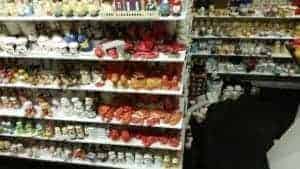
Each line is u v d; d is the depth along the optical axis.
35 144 3.62
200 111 4.19
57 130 3.40
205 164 3.46
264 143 3.47
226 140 3.56
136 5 2.62
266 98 4.64
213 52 5.04
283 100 4.56
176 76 2.94
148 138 3.21
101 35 3.00
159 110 3.13
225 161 3.34
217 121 3.84
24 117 3.41
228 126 3.75
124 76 2.98
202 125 3.88
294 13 4.54
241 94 4.76
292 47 2.99
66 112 3.30
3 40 3.03
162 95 3.12
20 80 3.21
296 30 4.73
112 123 3.19
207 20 4.93
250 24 4.83
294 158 2.89
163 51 2.78
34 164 3.81
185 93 3.40
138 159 3.37
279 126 3.77
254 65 5.09
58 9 2.78
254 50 4.97
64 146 3.55
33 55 2.99
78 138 3.38
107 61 3.05
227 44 5.04
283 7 4.59
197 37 4.95
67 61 3.18
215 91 4.80
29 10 2.88
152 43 2.82
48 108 3.33
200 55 5.11
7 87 3.34
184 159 3.62
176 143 3.16
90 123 3.35
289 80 5.08
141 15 2.63
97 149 3.47
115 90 2.99
